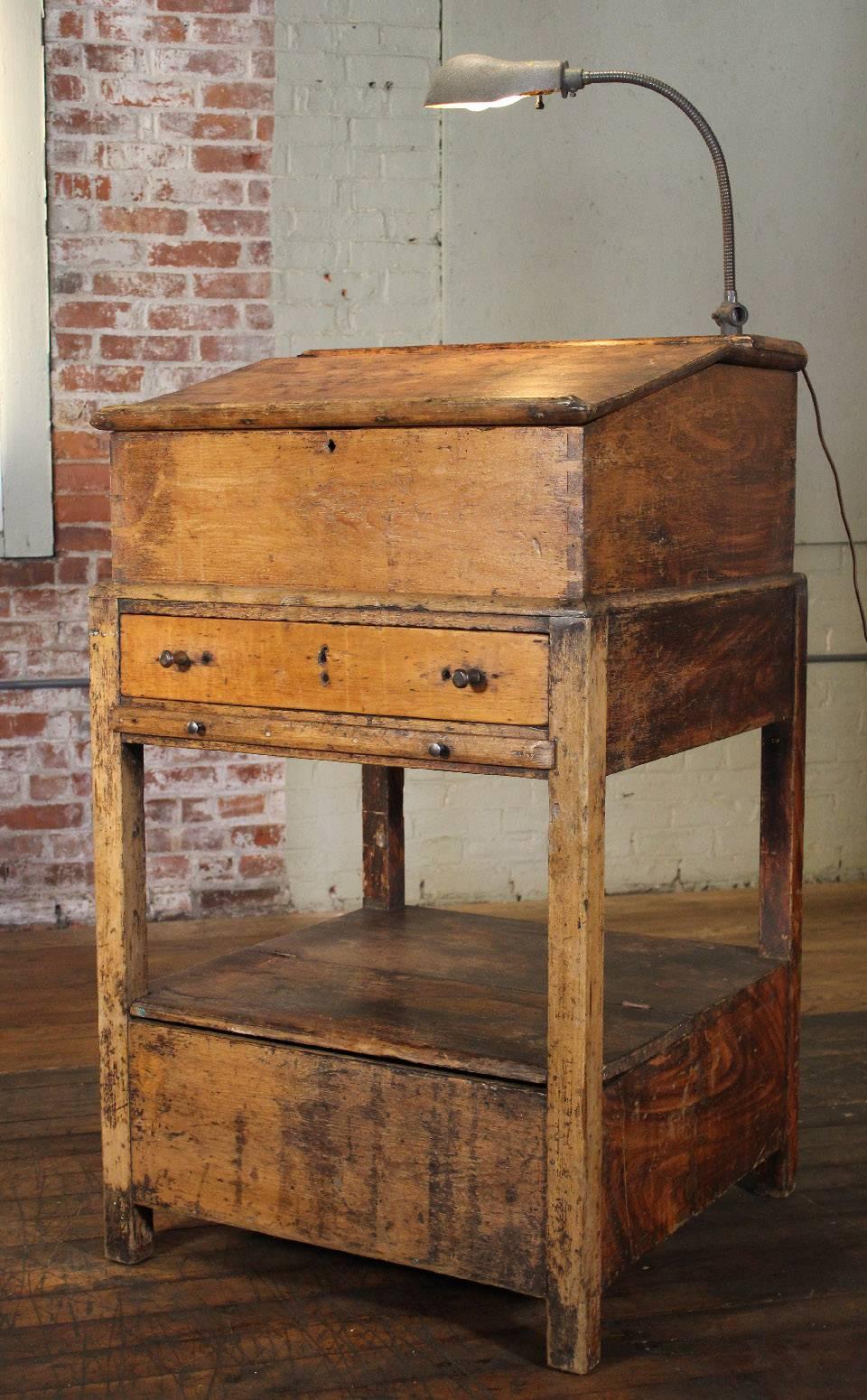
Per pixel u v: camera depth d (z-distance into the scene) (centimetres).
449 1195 202
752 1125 236
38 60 381
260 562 210
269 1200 216
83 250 390
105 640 219
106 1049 225
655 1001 224
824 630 436
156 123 390
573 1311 195
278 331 403
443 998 226
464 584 195
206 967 242
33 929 403
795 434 244
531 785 423
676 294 417
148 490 218
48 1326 208
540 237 409
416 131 402
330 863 418
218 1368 198
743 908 416
